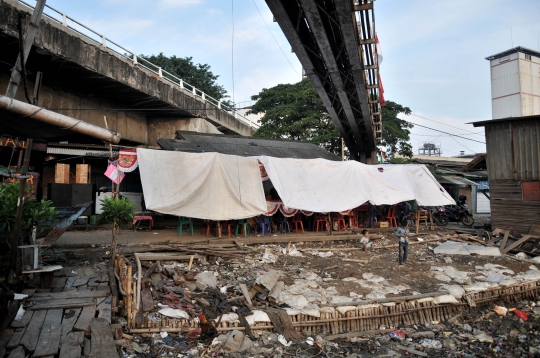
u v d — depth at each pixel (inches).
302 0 368.8
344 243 517.3
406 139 1010.7
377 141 889.5
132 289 262.2
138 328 247.8
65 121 192.5
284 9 386.6
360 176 556.1
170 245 409.4
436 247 504.4
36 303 241.8
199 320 259.9
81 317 224.5
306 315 281.7
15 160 509.0
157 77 766.5
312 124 978.1
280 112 989.8
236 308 279.6
